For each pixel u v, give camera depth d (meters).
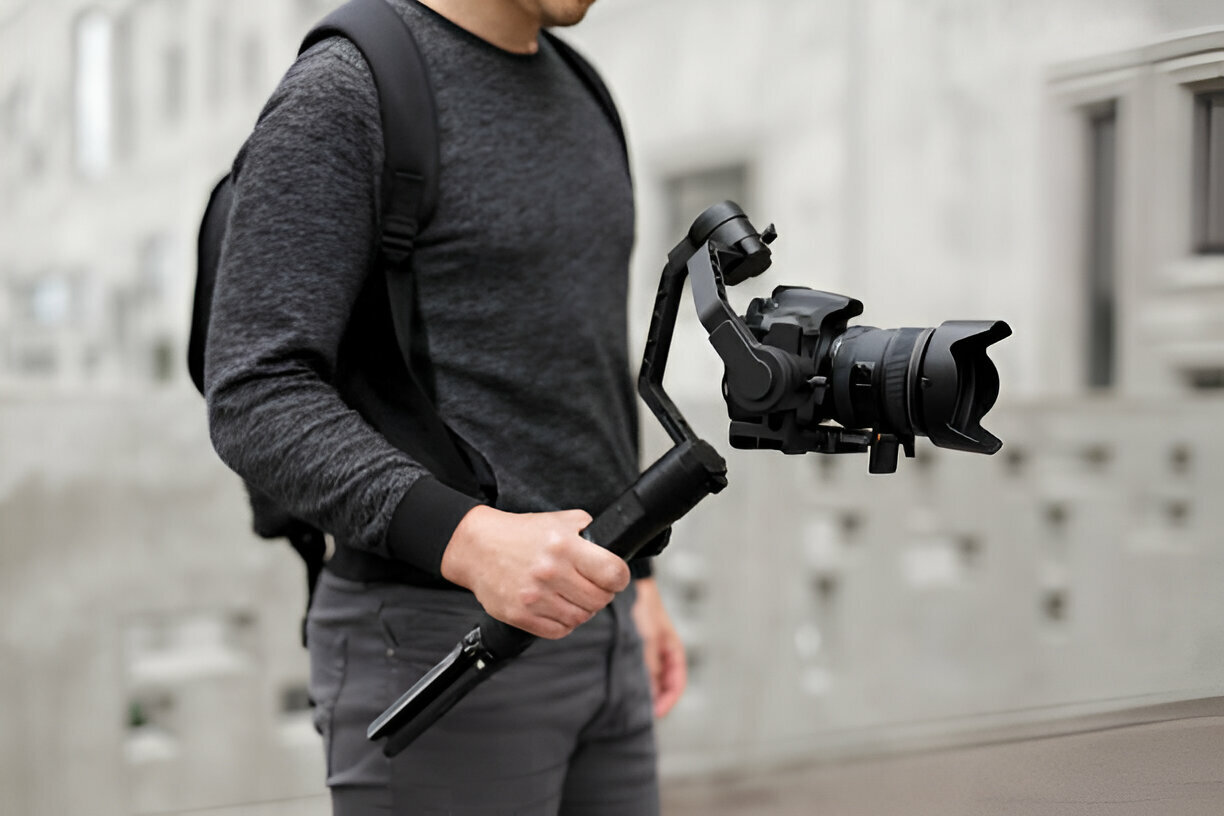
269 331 0.94
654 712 1.34
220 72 5.72
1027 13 3.73
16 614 2.85
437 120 1.02
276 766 3.08
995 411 3.64
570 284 1.07
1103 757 1.05
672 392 3.96
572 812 1.16
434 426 0.99
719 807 3.20
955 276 4.33
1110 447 3.11
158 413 2.99
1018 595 3.53
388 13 1.04
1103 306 3.58
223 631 3.11
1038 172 3.80
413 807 1.02
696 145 5.75
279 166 0.96
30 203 5.77
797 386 0.86
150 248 5.88
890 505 3.83
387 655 1.02
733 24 5.51
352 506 0.91
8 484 2.87
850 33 4.82
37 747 2.87
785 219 5.31
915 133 4.61
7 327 5.66
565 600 0.88
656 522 0.89
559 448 1.05
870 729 3.43
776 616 3.80
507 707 1.03
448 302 1.02
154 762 2.97
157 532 2.99
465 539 0.89
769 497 3.83
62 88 5.83
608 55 6.22
